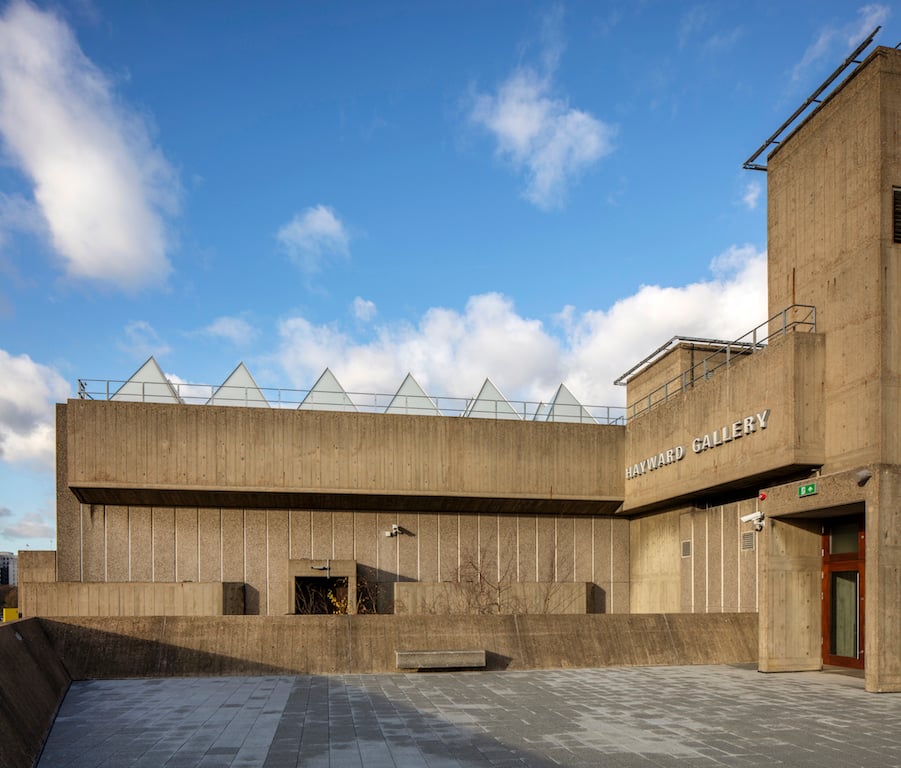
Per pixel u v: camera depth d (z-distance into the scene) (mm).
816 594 16234
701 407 22328
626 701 12109
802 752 8594
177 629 15820
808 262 19344
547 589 27719
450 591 27031
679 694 12844
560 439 28547
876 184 16859
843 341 17578
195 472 25984
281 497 26906
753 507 21375
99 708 11641
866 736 9445
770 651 15719
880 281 16516
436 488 27469
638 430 27516
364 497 27391
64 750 8820
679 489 23672
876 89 17031
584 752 8562
